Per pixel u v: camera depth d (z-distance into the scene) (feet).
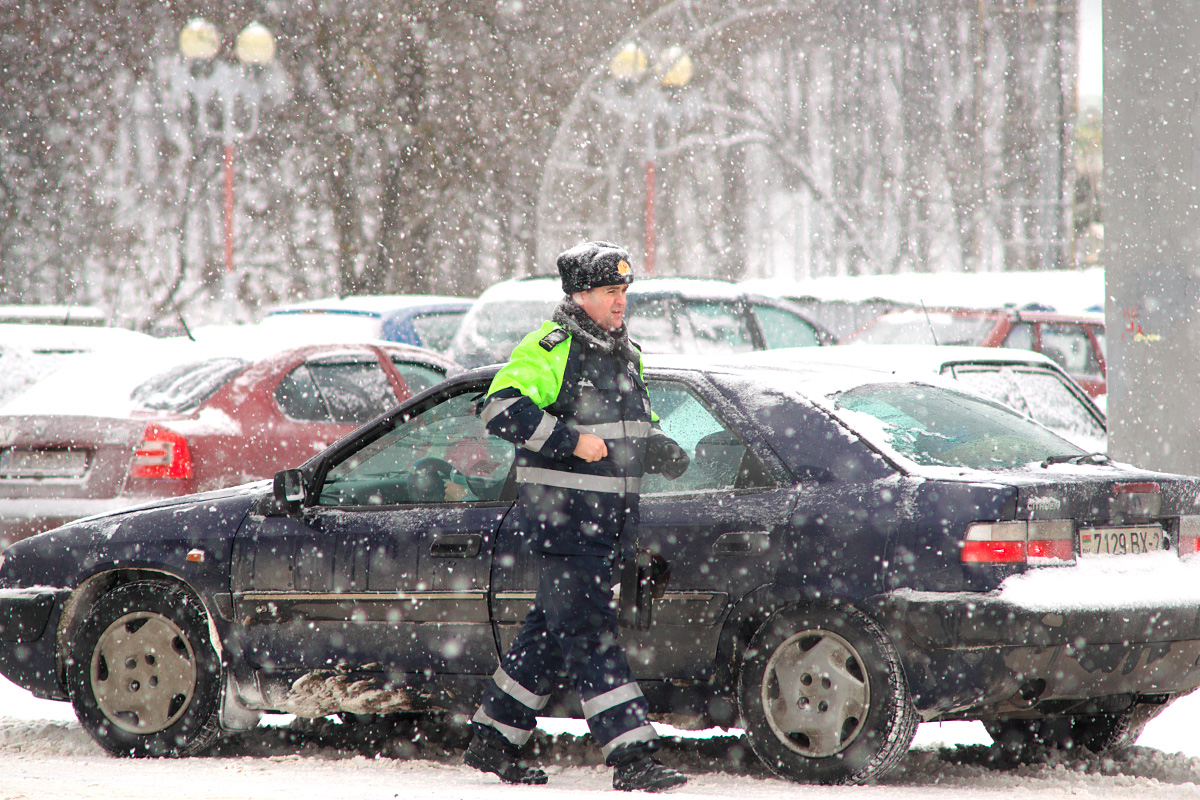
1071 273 229.66
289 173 393.70
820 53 477.36
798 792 60.23
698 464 67.51
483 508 70.49
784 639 63.26
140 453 113.29
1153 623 62.49
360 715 84.33
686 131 460.14
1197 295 100.32
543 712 67.62
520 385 58.95
